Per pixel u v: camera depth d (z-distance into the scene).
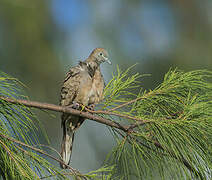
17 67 14.58
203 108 5.76
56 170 5.03
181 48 15.80
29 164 5.08
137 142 5.89
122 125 5.96
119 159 5.82
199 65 15.36
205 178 5.46
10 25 14.36
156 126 5.72
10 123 5.41
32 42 14.52
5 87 5.50
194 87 6.13
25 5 14.38
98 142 15.91
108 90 6.38
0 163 5.15
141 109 5.98
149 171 5.67
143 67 15.03
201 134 5.60
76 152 15.81
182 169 5.80
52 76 14.77
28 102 5.83
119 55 15.04
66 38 15.55
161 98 6.03
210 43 16.02
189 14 16.50
